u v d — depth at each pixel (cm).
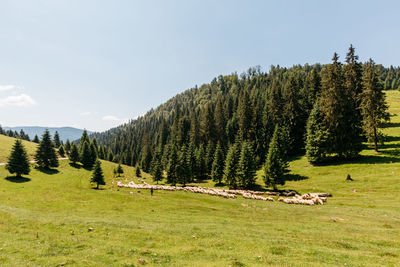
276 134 5619
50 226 1794
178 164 6500
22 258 1109
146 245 1412
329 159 5428
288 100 7331
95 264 1056
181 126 10900
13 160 5928
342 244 1437
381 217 2238
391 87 17488
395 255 1220
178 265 1066
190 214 2594
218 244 1428
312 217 2391
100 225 1858
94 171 5969
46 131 8025
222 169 6556
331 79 5338
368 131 4928
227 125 9681
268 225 2023
